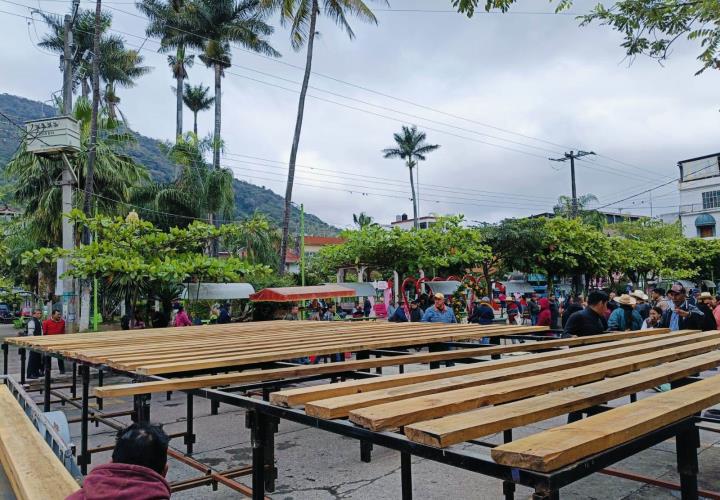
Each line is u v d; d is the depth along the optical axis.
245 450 5.89
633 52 7.34
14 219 22.05
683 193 48.53
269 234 26.98
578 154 32.91
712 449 5.33
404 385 2.66
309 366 3.67
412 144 49.94
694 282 35.22
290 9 22.89
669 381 2.80
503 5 5.98
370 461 5.41
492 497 4.34
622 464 5.01
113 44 27.73
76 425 7.32
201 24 29.11
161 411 8.00
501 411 1.94
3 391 4.59
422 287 20.50
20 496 2.29
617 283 31.48
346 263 19.92
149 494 1.95
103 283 15.64
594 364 3.23
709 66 7.14
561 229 22.06
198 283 12.69
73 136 14.04
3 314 38.78
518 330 6.32
